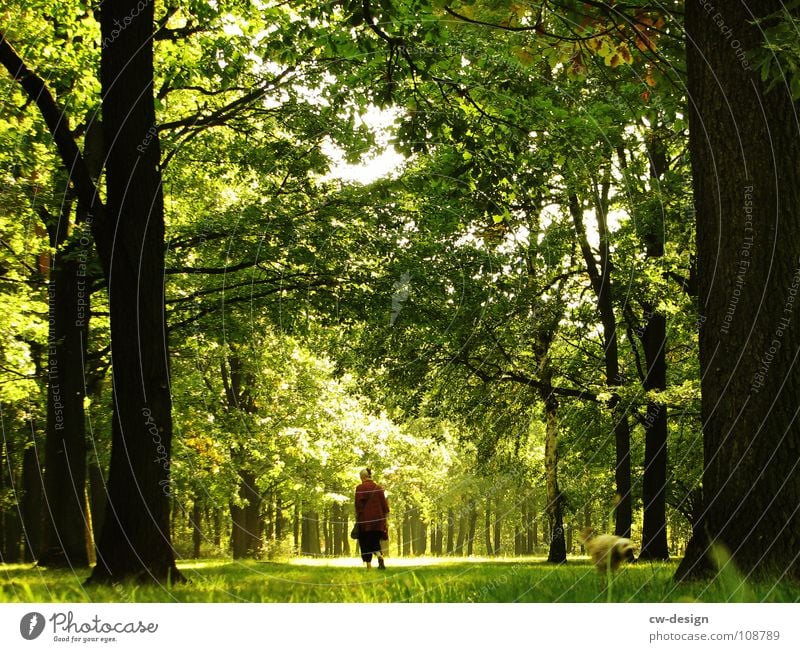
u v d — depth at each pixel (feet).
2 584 21.75
